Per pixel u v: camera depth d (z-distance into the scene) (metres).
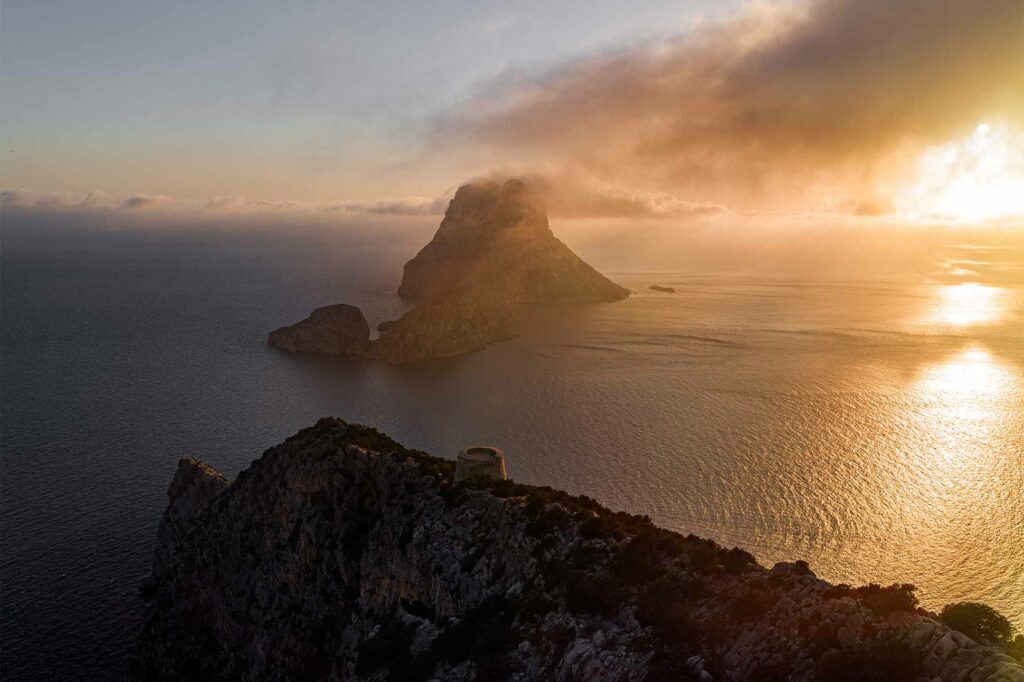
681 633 58.03
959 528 138.62
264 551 105.19
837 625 52.69
